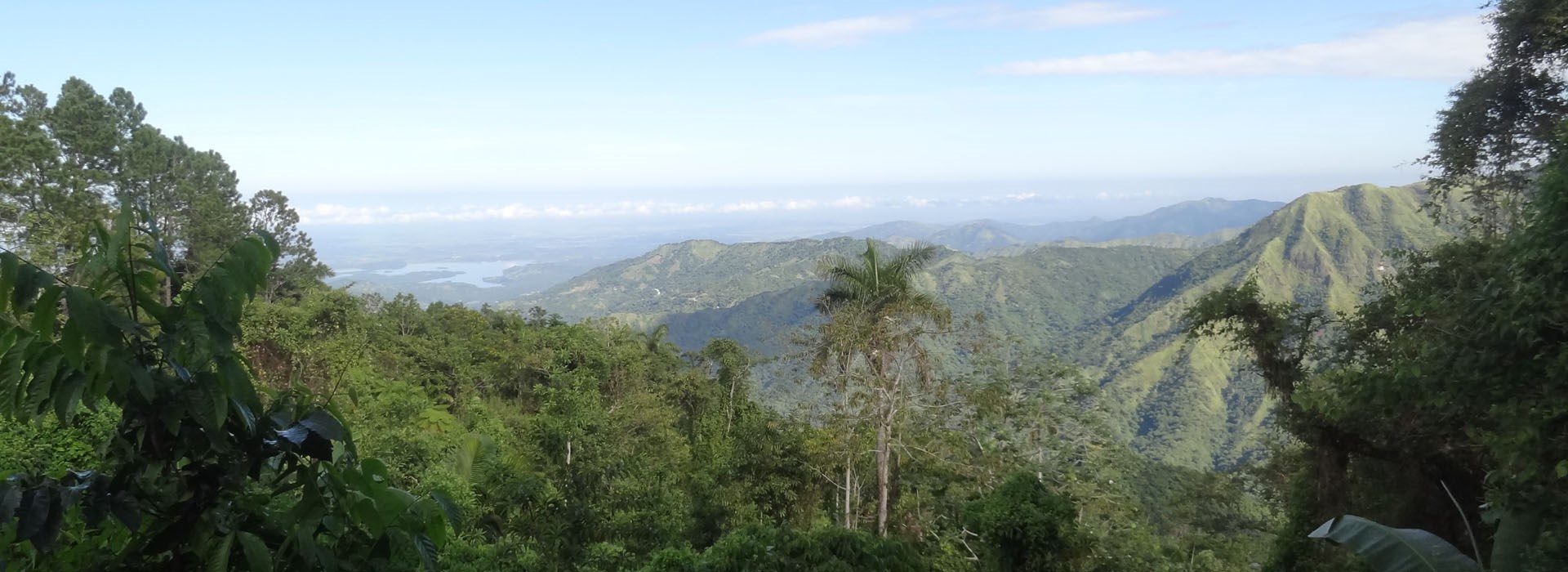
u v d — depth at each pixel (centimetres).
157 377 183
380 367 2466
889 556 636
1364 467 976
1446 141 993
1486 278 757
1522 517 568
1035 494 732
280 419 204
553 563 802
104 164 2739
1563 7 801
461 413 2547
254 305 2103
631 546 903
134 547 197
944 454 1530
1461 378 566
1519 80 905
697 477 1591
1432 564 367
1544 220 493
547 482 998
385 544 215
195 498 195
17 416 176
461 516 234
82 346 169
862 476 1630
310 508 199
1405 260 893
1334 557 888
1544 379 518
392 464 1270
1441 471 875
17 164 1792
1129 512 1568
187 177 3222
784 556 618
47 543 171
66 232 1681
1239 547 1448
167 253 194
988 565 720
